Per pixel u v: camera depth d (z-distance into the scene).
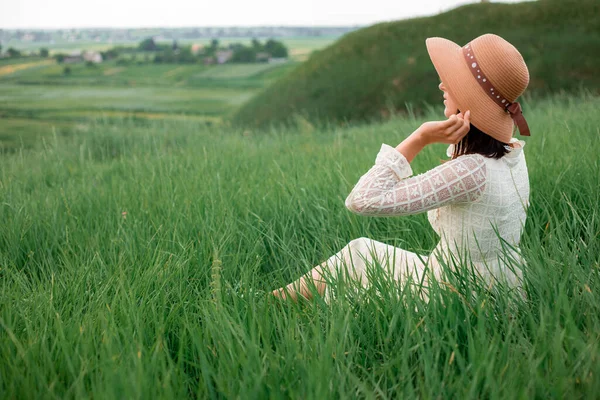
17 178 6.02
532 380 1.77
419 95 24.16
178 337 2.30
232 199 4.07
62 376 2.00
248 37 142.00
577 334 1.91
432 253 2.68
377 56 27.89
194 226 3.52
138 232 3.49
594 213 2.91
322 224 3.52
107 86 75.56
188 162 5.78
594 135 4.68
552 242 2.56
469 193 2.39
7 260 3.42
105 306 2.44
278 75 86.94
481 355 1.86
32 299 2.60
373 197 2.38
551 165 3.86
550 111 7.39
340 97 25.97
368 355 2.12
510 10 26.12
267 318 2.20
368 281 2.57
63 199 4.45
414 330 2.04
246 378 1.83
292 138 9.73
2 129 30.25
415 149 2.45
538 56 22.28
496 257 2.53
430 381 1.86
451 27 27.05
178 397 1.85
